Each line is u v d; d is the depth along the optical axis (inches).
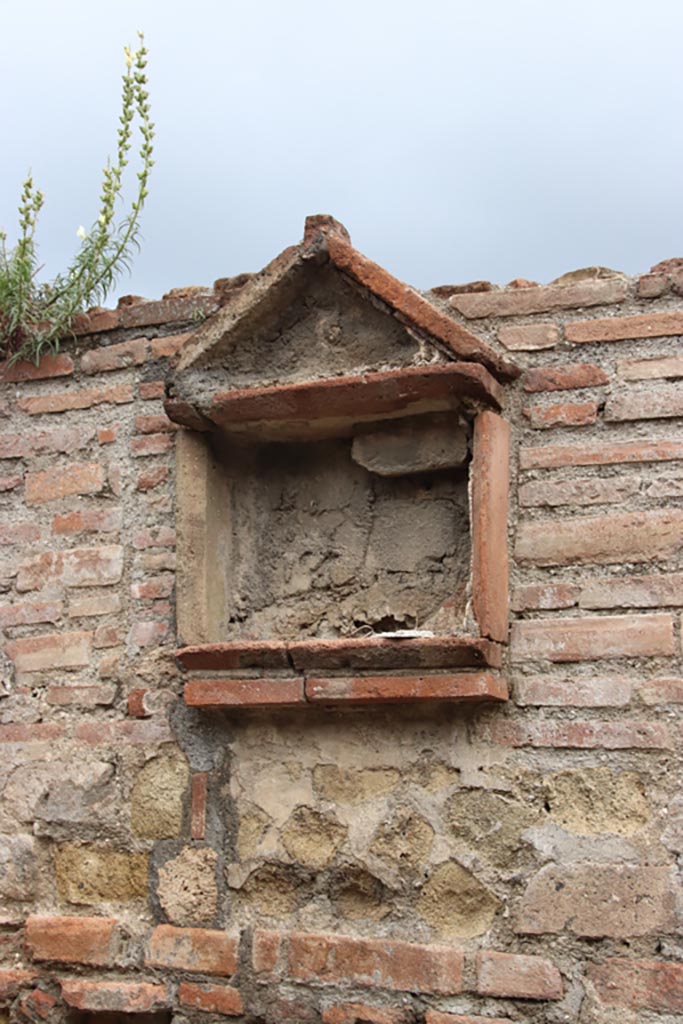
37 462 185.3
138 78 188.5
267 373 169.9
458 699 152.1
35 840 174.1
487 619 150.7
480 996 149.9
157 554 175.5
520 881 150.5
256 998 159.0
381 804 158.1
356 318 166.4
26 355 187.9
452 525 166.6
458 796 154.9
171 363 171.6
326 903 159.0
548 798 151.3
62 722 175.9
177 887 165.5
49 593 180.4
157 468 178.2
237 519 176.2
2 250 187.8
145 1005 163.9
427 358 160.4
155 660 172.6
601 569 154.6
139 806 169.5
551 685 153.3
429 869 154.6
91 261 185.0
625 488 155.6
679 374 155.9
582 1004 145.6
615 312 160.7
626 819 147.8
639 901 145.3
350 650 153.8
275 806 162.7
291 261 164.6
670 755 147.3
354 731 160.9
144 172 187.6
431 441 165.0
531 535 157.8
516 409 161.9
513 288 165.9
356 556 171.2
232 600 173.8
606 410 158.2
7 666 180.9
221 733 166.9
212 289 181.9
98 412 183.5
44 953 170.1
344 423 168.7
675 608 150.7
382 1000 153.8
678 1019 141.6
